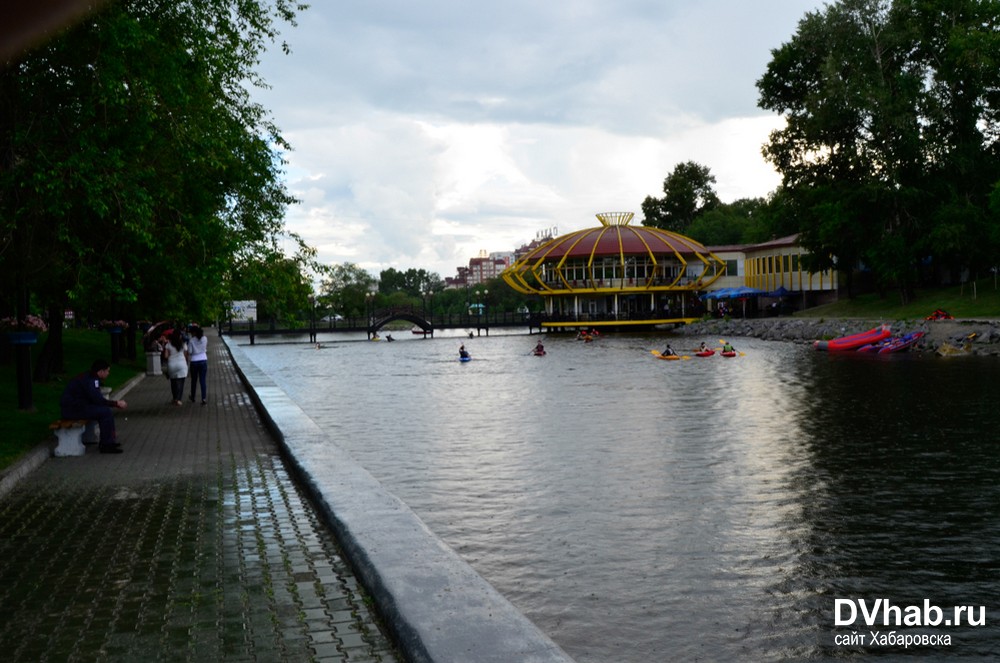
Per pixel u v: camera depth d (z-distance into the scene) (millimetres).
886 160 63219
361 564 6523
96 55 10992
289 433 13984
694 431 23203
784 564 11281
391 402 33562
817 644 8711
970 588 10266
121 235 13148
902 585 10422
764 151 73125
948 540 12242
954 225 59469
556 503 14914
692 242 105312
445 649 4492
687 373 43344
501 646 4527
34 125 11578
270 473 11617
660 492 15609
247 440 15070
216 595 6227
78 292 12758
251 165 16469
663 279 103312
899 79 61688
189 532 8273
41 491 10461
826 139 67000
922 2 63688
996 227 56438
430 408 31031
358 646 5117
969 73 60094
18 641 5324
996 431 21656
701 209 152500
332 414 29734
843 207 65562
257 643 5203
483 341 93125
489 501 15203
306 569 6895
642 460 18891
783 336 72312
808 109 65438
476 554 11969
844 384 34969
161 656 5016
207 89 13977
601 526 13320
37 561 7281
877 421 24000
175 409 20516
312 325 99312
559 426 25062
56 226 12531
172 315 27688
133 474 11602
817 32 66375
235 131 15617
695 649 8617
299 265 16812
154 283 17906
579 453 20047
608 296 106062
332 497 8961
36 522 8805
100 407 13500
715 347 65500
